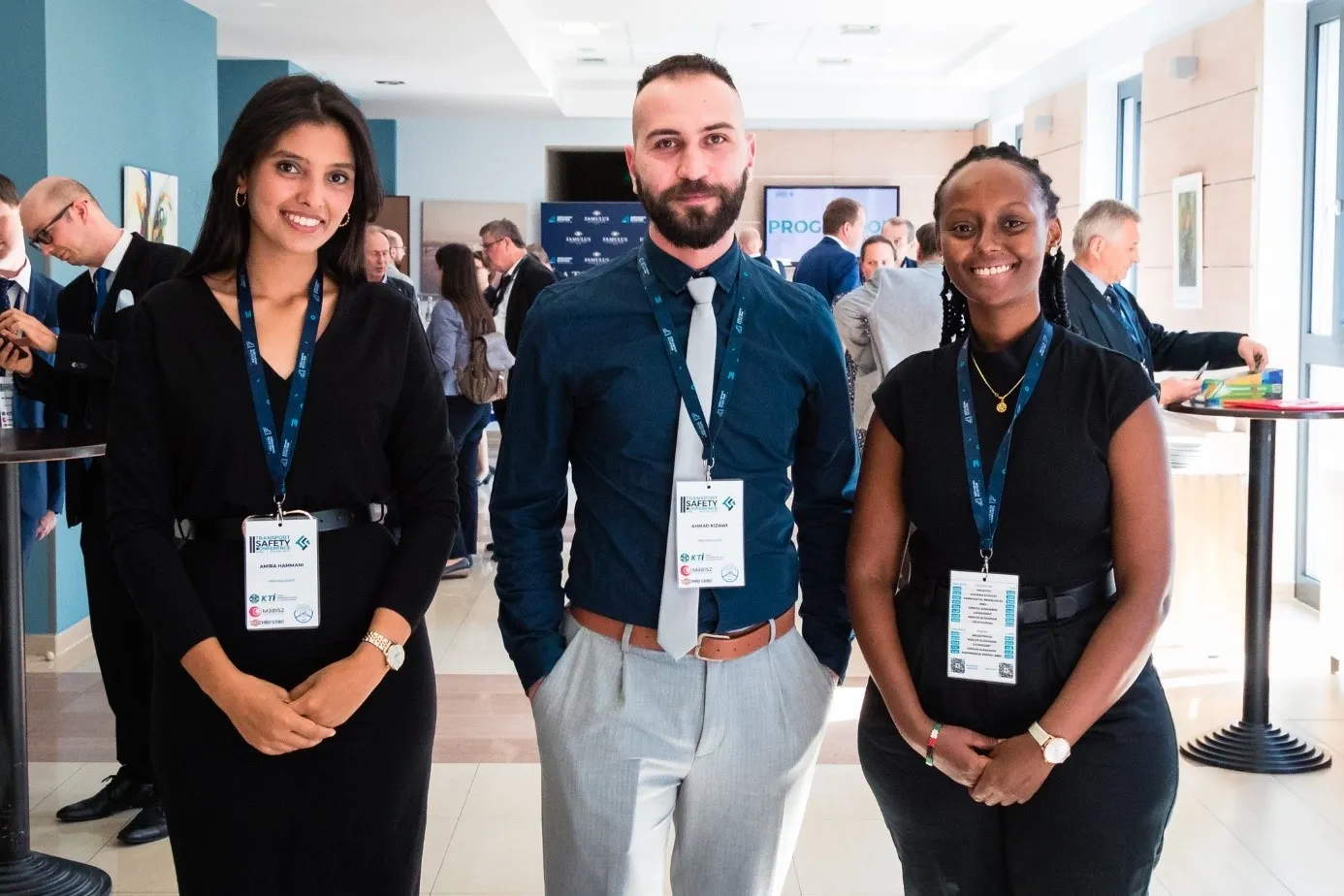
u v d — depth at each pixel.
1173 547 1.97
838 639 2.24
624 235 14.94
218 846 2.02
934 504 2.03
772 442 2.07
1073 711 1.89
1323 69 6.72
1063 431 1.96
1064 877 1.97
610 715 2.06
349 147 2.04
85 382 3.53
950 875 2.07
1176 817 3.73
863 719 2.18
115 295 3.52
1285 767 4.07
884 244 9.21
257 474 1.99
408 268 15.18
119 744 3.61
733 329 2.06
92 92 6.27
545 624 2.17
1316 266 6.80
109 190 6.50
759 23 10.70
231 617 1.98
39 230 3.53
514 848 3.53
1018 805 2.00
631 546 2.06
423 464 2.14
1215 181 7.43
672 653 2.03
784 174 14.95
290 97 1.98
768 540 2.08
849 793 3.91
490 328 6.63
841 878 3.37
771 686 2.10
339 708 1.95
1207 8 7.88
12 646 3.12
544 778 2.18
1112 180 10.49
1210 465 5.57
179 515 2.02
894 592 2.18
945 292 2.24
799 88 14.32
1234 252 7.16
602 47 12.07
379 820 2.07
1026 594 1.98
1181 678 5.11
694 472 2.03
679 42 11.74
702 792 2.12
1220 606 5.59
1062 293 2.18
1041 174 2.04
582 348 2.07
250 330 2.02
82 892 3.14
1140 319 4.56
